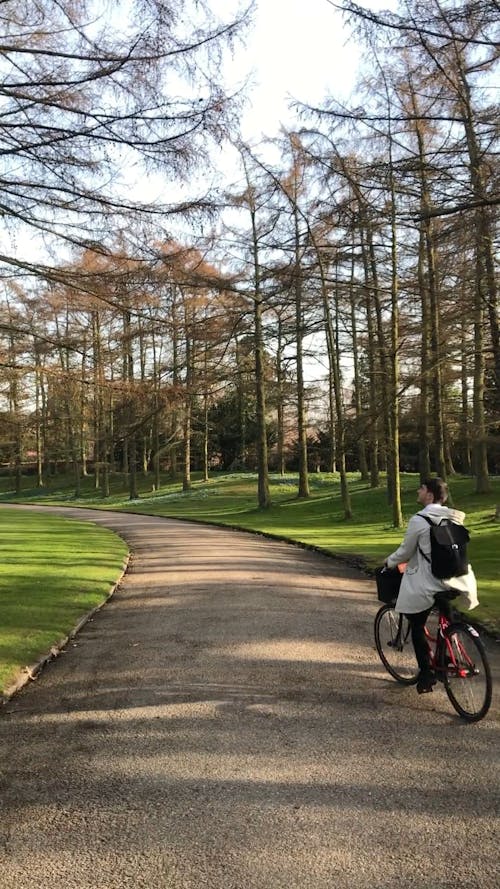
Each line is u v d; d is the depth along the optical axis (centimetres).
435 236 905
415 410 2147
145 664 630
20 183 723
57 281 822
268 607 888
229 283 1631
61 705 519
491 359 1814
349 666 602
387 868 287
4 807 349
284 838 311
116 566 1348
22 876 287
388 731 443
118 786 369
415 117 822
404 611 507
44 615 845
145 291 845
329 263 1659
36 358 1113
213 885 278
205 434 4838
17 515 3228
